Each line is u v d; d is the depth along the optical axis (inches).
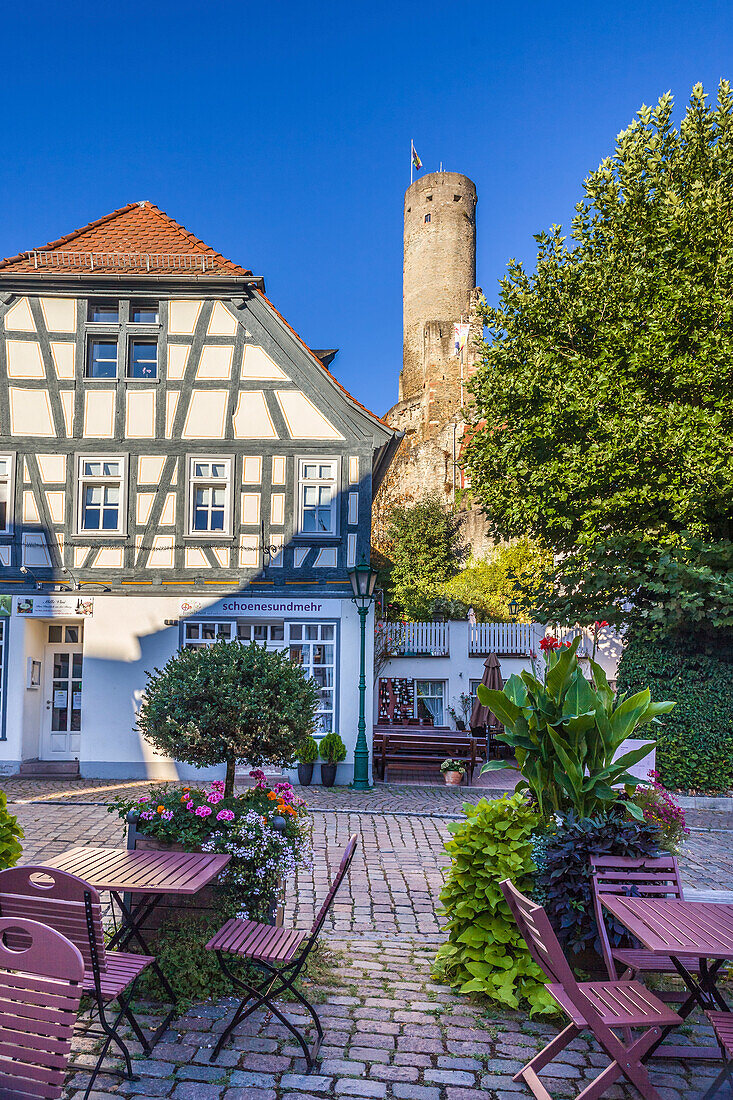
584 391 634.2
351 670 621.0
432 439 2464.3
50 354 641.0
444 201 2541.8
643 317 627.2
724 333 601.0
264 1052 165.9
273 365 644.1
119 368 641.0
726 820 504.1
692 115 646.5
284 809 215.9
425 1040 174.7
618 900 175.0
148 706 232.1
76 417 638.5
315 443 640.4
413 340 2583.7
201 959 189.8
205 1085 152.2
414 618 961.5
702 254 613.3
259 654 237.1
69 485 633.0
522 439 673.0
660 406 620.1
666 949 142.3
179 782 591.5
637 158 651.5
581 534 650.8
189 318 645.9
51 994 119.6
